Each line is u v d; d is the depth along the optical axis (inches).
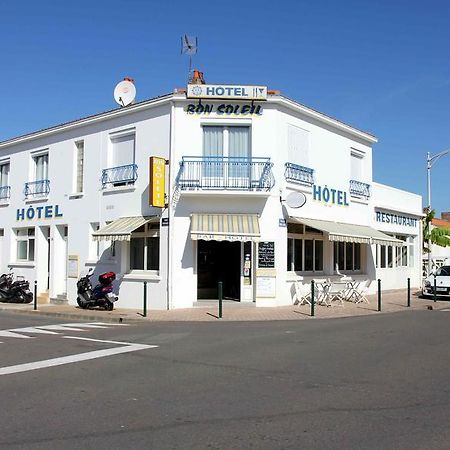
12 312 746.2
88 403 251.1
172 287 701.3
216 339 455.8
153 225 733.9
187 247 709.3
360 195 925.8
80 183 842.2
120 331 514.0
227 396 262.5
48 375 312.7
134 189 751.7
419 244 1169.4
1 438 203.2
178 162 712.4
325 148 836.6
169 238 704.4
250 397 260.5
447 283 882.8
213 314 644.7
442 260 1397.6
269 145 722.8
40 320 630.5
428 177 1171.3
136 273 745.6
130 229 696.4
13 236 963.3
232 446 193.3
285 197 733.9
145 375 311.3
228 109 721.6
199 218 695.1
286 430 210.7
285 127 746.8
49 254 900.0
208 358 364.8
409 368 329.4
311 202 797.2
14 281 908.6
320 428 212.8
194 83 765.9
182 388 279.6
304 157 788.0
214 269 745.0
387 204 1034.7
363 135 927.7
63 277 866.1
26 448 192.7
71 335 484.1
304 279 776.9
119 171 772.6
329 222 825.5
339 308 719.7
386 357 367.2
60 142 869.2
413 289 1094.4
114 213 775.1
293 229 775.1
